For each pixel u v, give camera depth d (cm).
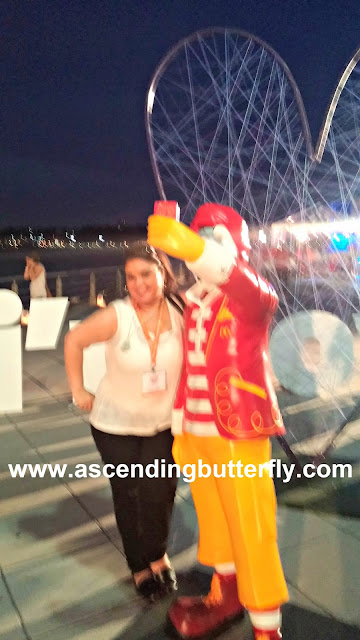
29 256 804
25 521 328
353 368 591
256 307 198
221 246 192
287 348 578
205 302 211
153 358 232
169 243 188
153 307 232
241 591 208
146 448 243
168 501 252
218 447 208
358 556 287
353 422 486
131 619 245
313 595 256
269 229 1089
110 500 353
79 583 270
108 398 241
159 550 258
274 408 211
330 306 1071
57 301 471
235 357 202
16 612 249
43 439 455
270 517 208
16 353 412
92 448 435
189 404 216
